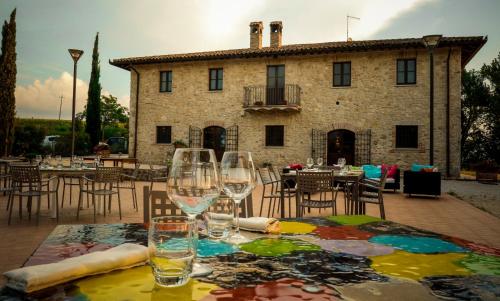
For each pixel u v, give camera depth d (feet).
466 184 44.70
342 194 33.63
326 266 3.10
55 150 70.69
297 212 16.81
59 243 3.87
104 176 19.39
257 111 57.31
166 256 2.54
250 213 6.81
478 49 50.21
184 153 3.59
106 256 2.87
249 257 3.38
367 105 53.01
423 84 50.85
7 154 57.52
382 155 52.13
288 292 2.46
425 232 4.63
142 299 2.30
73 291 2.43
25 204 24.75
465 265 3.17
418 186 32.12
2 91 57.36
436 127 50.21
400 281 2.72
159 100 62.34
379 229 4.79
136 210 23.24
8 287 2.42
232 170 4.47
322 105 54.80
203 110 60.18
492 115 84.17
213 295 2.39
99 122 88.38
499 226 19.85
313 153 55.01
